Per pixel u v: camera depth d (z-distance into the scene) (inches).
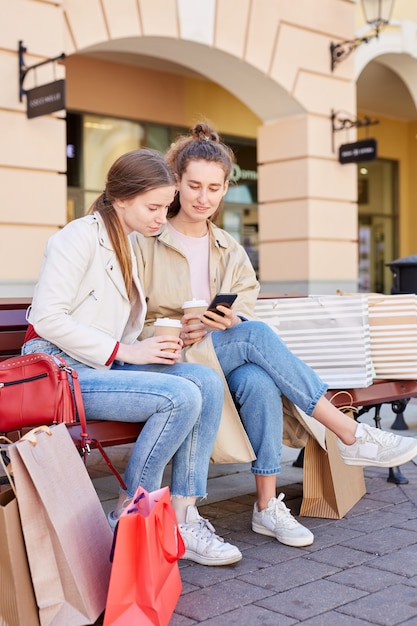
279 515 117.9
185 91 484.7
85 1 299.4
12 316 130.3
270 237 400.8
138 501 87.4
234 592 98.0
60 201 289.1
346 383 140.1
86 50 324.8
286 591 98.1
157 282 125.5
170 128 479.8
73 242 106.7
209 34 338.3
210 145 125.0
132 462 102.6
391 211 665.6
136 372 105.1
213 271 129.2
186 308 118.0
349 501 134.5
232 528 124.7
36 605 84.4
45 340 109.5
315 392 115.6
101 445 104.5
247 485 154.6
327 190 391.9
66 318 104.2
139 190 109.2
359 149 382.9
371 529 123.3
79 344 104.7
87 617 83.9
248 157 524.7
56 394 95.1
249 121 520.7
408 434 202.8
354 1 398.0
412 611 91.4
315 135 386.0
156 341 107.9
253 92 383.2
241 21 350.3
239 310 128.1
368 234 649.0
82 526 87.8
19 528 82.4
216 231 131.6
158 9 320.5
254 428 118.2
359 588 98.7
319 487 129.6
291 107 382.9
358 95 570.3
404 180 666.8
